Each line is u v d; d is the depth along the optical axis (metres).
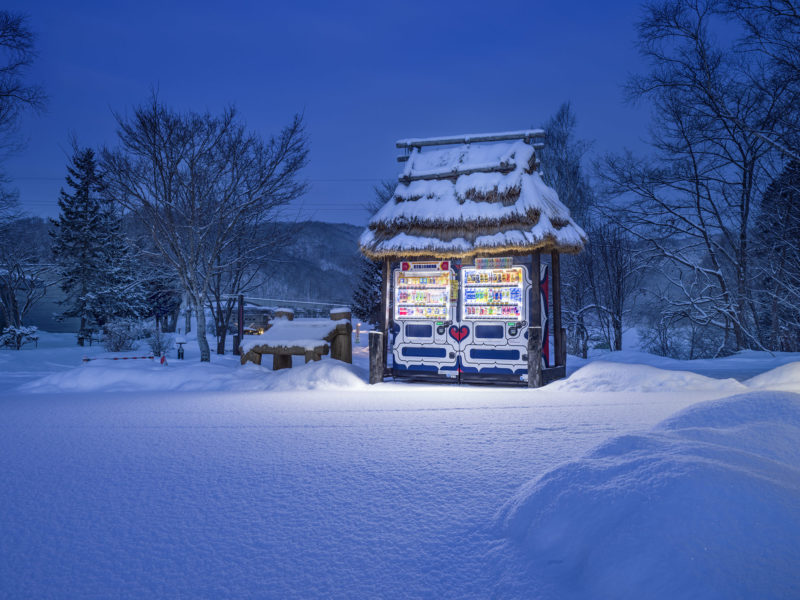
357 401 8.99
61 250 39.97
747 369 13.88
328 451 5.16
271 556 2.83
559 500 2.94
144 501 3.75
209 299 24.92
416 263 12.78
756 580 2.00
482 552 2.82
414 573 2.62
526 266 11.95
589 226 28.00
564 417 6.73
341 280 173.12
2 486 4.13
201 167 16.22
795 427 4.00
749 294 23.08
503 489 3.81
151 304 43.91
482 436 5.67
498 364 12.00
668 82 22.14
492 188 12.16
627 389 9.69
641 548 2.31
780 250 21.91
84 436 6.05
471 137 13.07
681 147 23.05
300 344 14.36
